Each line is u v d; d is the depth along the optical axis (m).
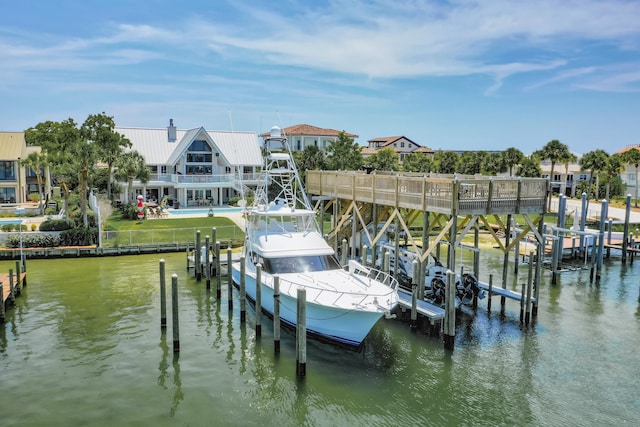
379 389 15.94
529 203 21.25
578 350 18.83
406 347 18.98
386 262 22.30
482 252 37.84
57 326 21.28
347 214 28.72
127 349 18.94
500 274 30.88
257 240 23.78
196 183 56.78
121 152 53.16
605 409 14.81
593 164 67.56
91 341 19.67
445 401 15.25
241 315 21.27
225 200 60.12
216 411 14.66
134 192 58.34
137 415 14.42
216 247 29.08
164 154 61.75
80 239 37.41
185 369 17.28
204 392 15.74
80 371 17.11
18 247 36.19
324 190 30.48
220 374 16.91
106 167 60.00
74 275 30.42
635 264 34.16
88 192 54.94
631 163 67.94
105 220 44.91
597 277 29.52
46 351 18.69
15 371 17.05
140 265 33.47
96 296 25.75
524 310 21.86
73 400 15.20
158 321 22.02
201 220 46.69
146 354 18.52
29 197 61.72
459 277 24.33
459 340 19.70
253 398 15.41
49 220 40.28
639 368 17.39
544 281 29.23
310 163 51.97
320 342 19.31
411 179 22.33
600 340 19.81
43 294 26.05
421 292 21.86
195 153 59.38
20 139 58.97
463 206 19.97
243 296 21.20
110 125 50.62
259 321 19.77
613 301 25.16
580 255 35.44
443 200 20.45
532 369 17.28
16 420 14.09
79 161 38.25
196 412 14.60
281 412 14.66
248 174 61.25
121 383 16.30
